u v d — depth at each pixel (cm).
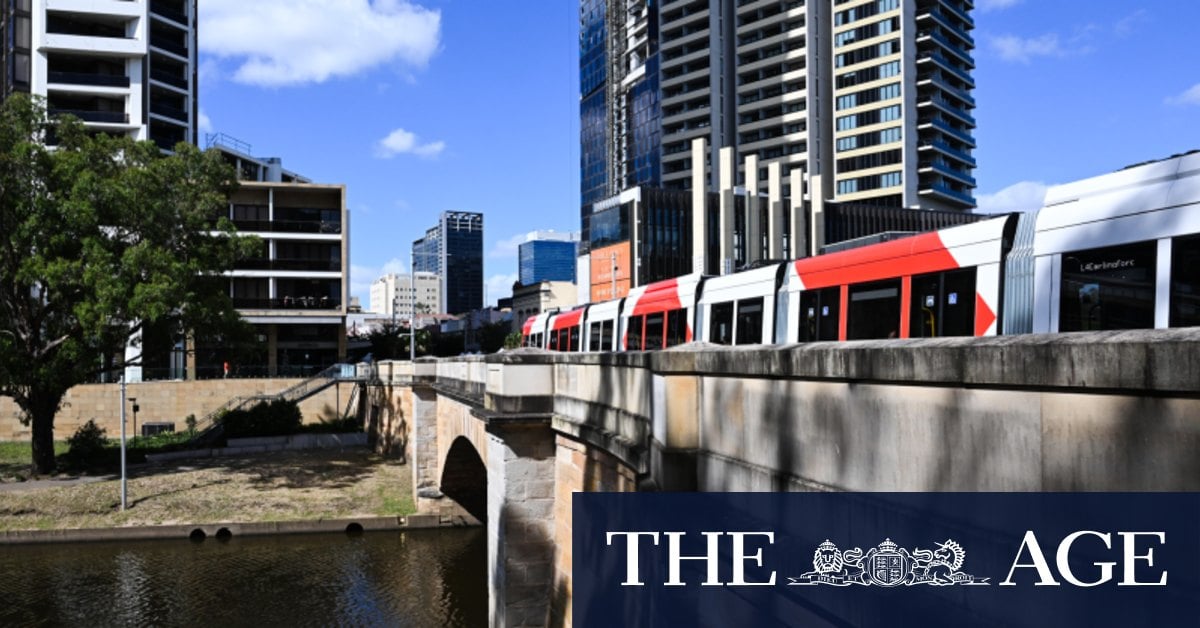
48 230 3697
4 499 3631
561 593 1645
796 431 652
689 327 2398
